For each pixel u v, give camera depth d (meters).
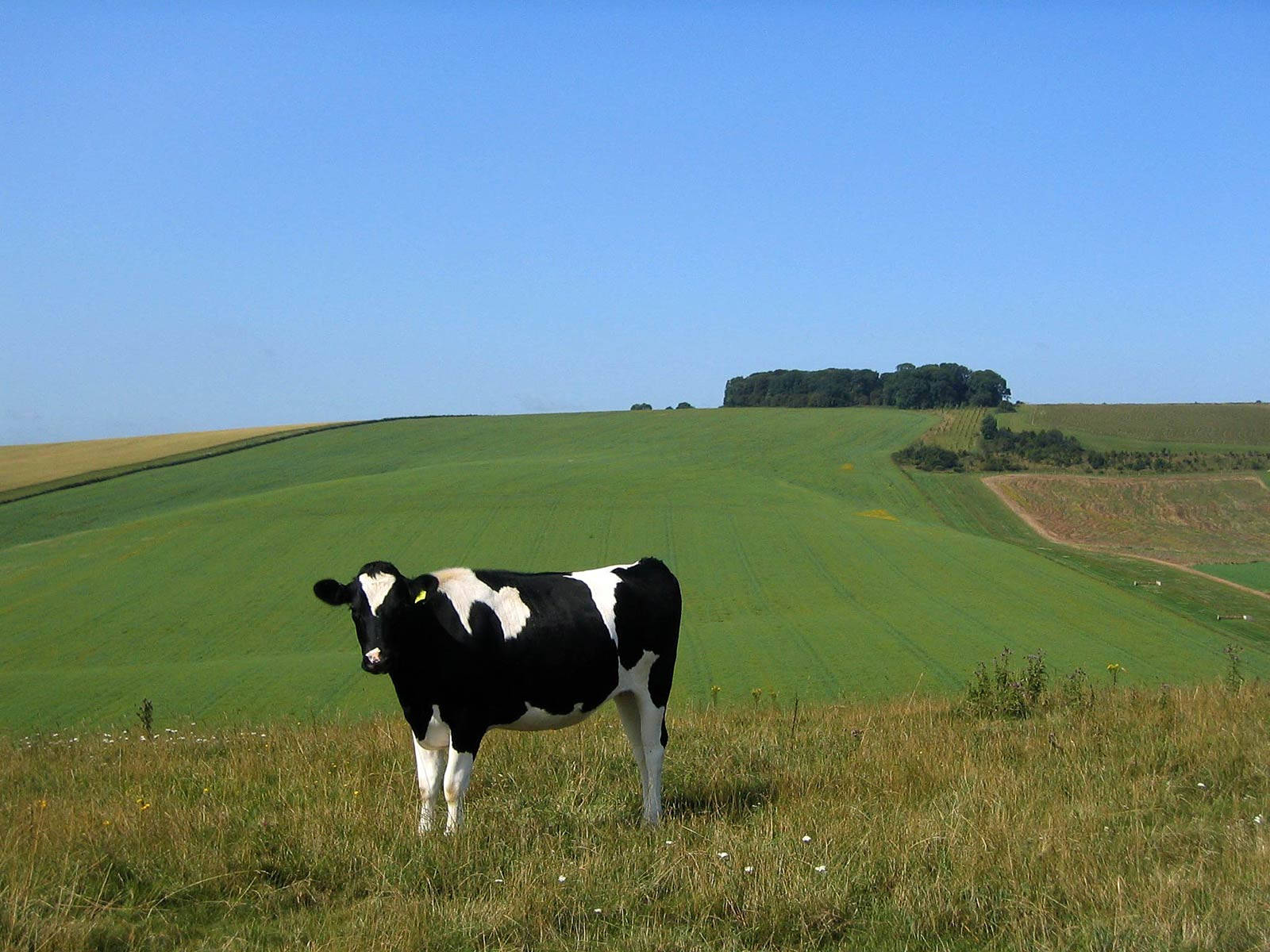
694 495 65.81
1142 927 6.06
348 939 6.22
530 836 8.20
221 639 38.09
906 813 8.44
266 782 10.41
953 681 29.56
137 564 49.19
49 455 94.81
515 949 6.21
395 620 8.66
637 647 9.76
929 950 6.16
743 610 40.75
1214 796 9.03
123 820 8.49
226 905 6.98
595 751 11.32
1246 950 5.77
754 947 6.28
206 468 86.19
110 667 34.50
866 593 43.47
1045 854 7.29
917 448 100.44
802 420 126.69
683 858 7.45
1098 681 26.56
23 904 6.53
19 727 26.23
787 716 14.90
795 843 7.70
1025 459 100.75
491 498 62.94
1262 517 80.38
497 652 9.04
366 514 58.44
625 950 6.15
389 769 10.57
